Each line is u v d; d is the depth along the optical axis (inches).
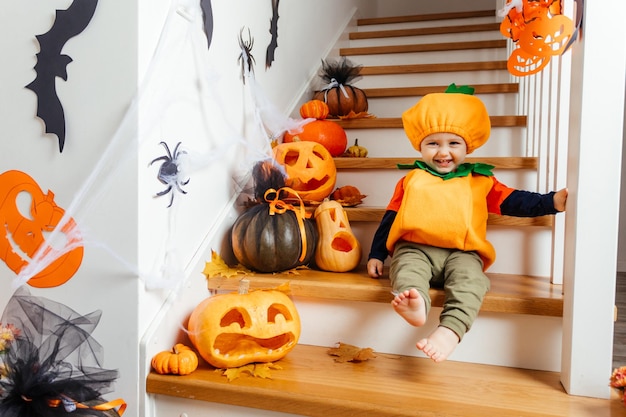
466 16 126.2
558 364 45.3
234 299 45.8
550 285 50.9
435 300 47.7
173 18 45.5
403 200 52.0
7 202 45.6
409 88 92.4
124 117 42.0
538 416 36.5
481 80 98.7
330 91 86.1
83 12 42.3
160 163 44.9
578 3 39.4
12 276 45.7
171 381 42.4
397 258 50.9
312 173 63.2
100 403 42.4
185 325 48.8
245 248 53.8
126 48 41.5
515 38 47.7
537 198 48.8
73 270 44.3
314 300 51.5
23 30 43.9
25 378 40.3
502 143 77.5
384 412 37.6
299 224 55.1
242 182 60.9
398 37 120.4
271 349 46.7
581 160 38.6
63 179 44.1
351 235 57.3
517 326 46.1
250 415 41.4
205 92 51.9
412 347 49.1
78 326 43.8
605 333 39.2
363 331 50.3
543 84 61.4
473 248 50.0
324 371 44.7
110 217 43.1
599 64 37.7
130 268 42.7
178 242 48.2
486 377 43.8
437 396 39.7
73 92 43.1
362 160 68.4
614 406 38.3
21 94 44.4
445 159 52.3
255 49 65.1
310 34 92.6
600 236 38.7
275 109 73.3
